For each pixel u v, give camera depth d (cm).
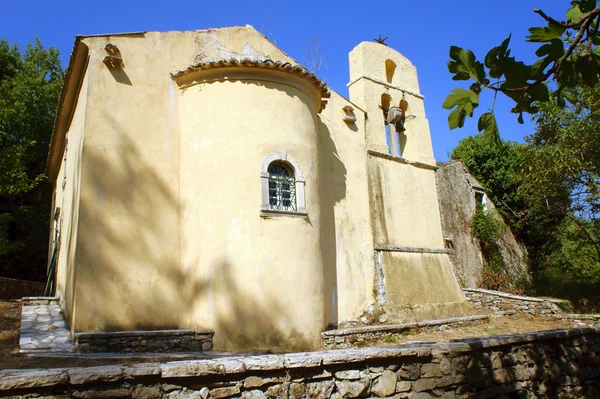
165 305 883
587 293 1688
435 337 1079
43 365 619
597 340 658
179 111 988
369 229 1236
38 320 949
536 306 1341
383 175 1337
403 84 1527
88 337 758
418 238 1374
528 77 309
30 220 2008
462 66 318
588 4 294
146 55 975
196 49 1042
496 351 538
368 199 1262
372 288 1188
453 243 1745
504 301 1399
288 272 902
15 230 2033
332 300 1070
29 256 2075
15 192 1345
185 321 884
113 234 857
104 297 823
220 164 920
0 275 1964
